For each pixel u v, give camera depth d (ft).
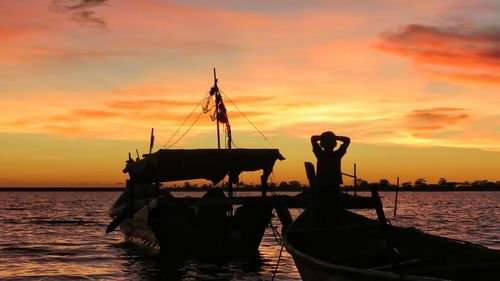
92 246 102.01
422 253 40.11
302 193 78.13
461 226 159.74
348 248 44.32
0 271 70.18
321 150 46.06
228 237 76.38
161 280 61.98
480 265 33.96
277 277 62.34
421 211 279.90
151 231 82.02
